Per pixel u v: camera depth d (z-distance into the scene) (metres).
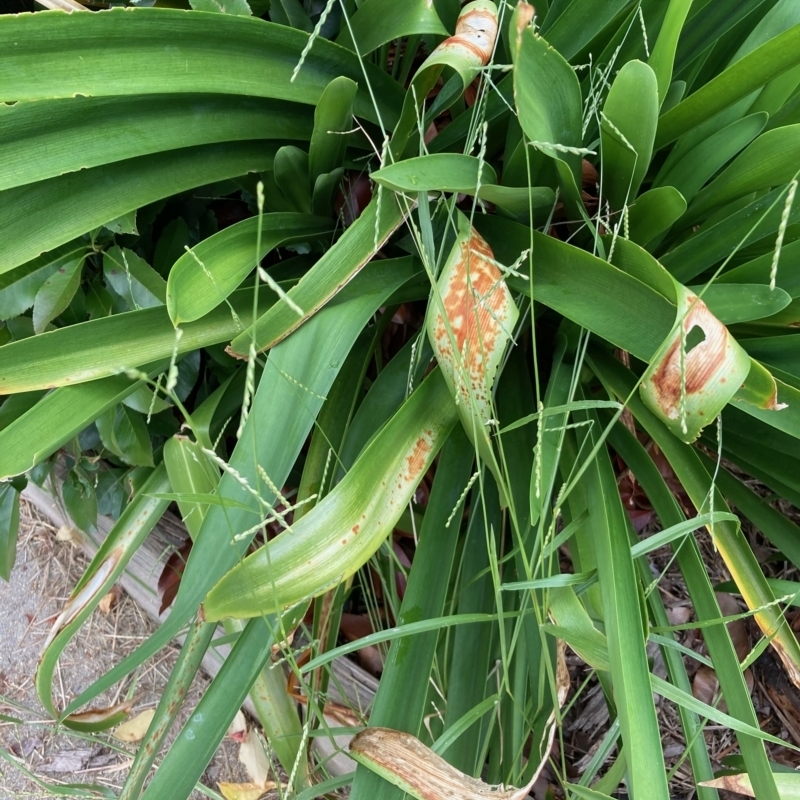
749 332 0.73
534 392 0.76
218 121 0.66
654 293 0.56
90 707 1.05
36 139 0.58
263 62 0.64
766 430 0.68
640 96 0.56
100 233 0.72
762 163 0.63
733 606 0.95
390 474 0.62
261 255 0.68
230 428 0.86
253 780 0.92
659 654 0.92
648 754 0.51
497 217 0.69
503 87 0.70
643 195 0.64
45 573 1.17
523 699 0.70
